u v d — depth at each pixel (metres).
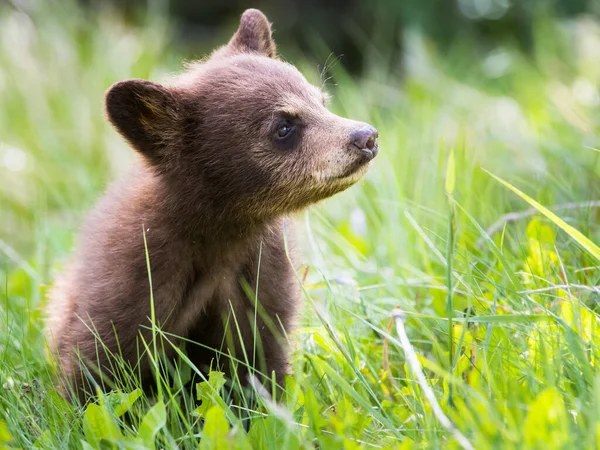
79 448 8.33
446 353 9.36
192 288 9.99
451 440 7.42
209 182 9.92
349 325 10.72
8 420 8.68
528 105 18.39
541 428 6.90
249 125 9.90
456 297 10.71
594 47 20.06
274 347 9.98
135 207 10.08
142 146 10.02
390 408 8.86
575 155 14.19
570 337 8.11
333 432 8.11
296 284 10.33
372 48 28.09
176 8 32.25
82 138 19.83
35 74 22.14
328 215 14.68
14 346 10.52
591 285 9.88
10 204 18.34
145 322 9.62
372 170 14.41
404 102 20.09
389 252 12.67
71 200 17.84
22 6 24.66
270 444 7.82
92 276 9.94
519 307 9.25
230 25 30.64
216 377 8.93
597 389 7.03
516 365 8.50
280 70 10.31
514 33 28.44
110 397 8.86
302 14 31.36
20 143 20.19
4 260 14.70
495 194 13.11
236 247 9.97
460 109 19.03
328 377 9.33
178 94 10.04
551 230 11.20
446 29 28.52
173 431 8.80
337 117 10.02
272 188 9.93
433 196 13.62
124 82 9.77
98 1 29.55
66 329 10.24
